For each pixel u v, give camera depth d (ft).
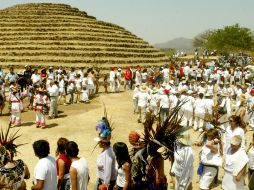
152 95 52.65
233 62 165.27
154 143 18.40
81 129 49.49
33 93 62.44
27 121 53.52
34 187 18.07
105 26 134.82
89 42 117.29
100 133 20.94
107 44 119.85
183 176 21.72
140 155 18.39
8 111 60.08
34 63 104.99
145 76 90.48
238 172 21.29
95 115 58.95
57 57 108.27
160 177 18.57
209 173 24.61
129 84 90.48
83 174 19.08
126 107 66.85
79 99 74.13
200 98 47.01
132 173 18.54
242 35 226.99
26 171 19.27
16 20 124.67
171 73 93.97
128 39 131.03
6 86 73.56
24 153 38.34
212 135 24.36
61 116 57.52
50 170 18.39
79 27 124.88
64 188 20.40
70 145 19.31
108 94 82.07
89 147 40.93
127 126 51.88
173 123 18.88
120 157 18.92
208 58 187.01
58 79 73.41
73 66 104.47
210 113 45.60
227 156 22.17
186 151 21.75
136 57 122.01
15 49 110.22
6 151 18.39
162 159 18.94
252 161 25.11
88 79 75.66
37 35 117.60
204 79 101.65
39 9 136.15
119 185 19.56
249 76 100.07
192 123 50.21
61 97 74.74
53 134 46.44
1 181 17.70
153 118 19.52
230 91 66.03
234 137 21.67
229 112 43.78
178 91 50.57
